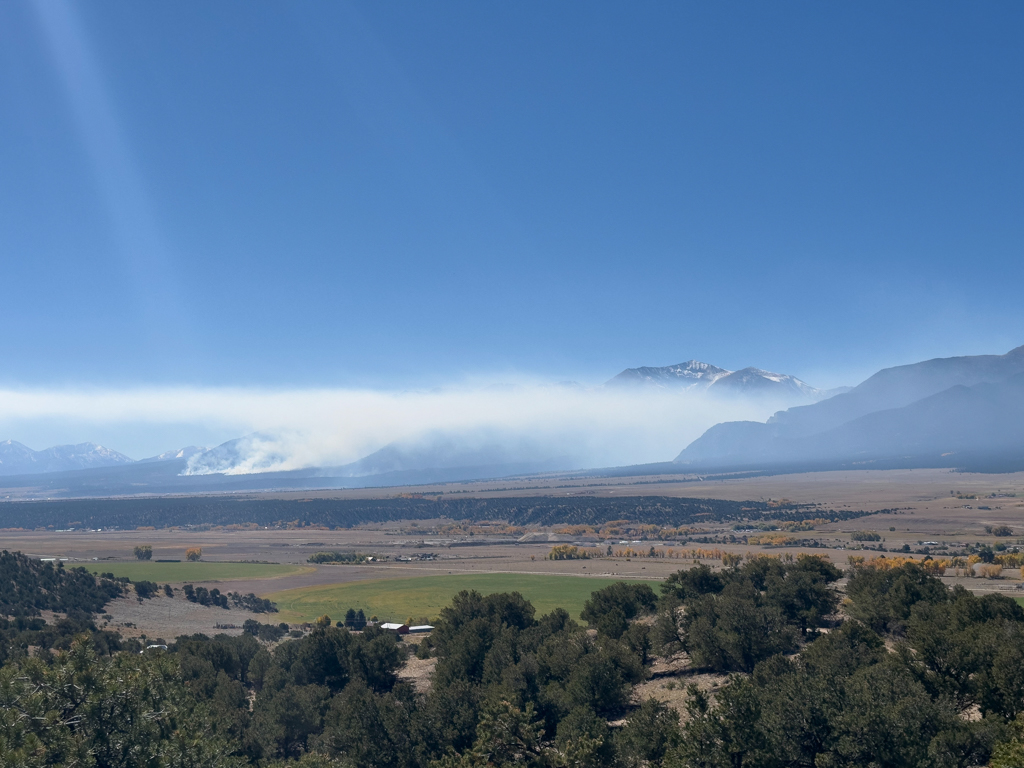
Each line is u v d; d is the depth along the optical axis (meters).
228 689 59.25
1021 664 43.66
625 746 44.50
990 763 34.19
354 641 72.56
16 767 28.23
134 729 33.34
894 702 40.41
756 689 42.47
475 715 52.69
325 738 52.31
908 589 75.19
